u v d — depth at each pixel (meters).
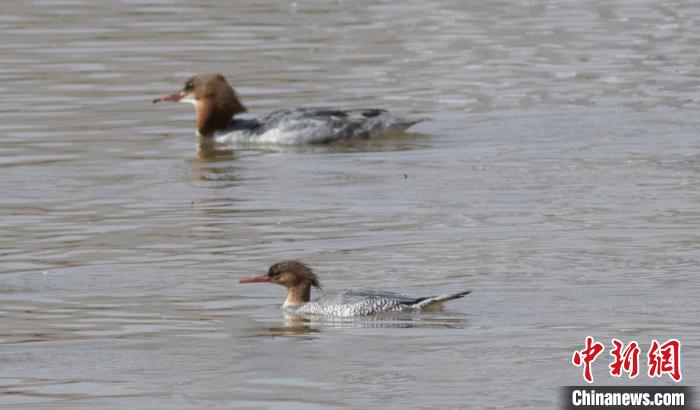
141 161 26.84
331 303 17.38
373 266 19.23
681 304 17.25
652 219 21.61
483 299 17.64
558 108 30.36
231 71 33.56
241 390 14.81
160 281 18.75
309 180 25.16
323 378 15.11
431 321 16.94
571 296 17.66
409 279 18.56
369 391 14.73
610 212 22.14
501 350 15.87
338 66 34.09
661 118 29.45
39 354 15.95
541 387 14.80
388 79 32.97
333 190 24.27
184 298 18.05
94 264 19.58
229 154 27.80
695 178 24.52
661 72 33.38
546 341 16.09
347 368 15.41
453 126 29.22
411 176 25.23
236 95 29.53
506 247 20.09
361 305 17.27
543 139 27.94
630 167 25.47
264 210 22.86
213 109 29.25
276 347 16.12
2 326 16.91
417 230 21.22
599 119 29.41
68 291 18.34
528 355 15.69
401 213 22.41
